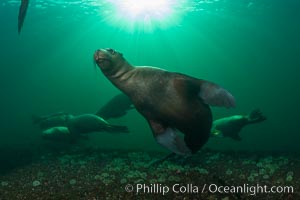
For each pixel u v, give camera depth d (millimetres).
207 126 3791
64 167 9578
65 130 12273
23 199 6410
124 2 31734
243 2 31891
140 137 23797
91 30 48625
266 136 23812
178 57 88188
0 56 61125
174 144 3748
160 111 3805
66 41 55906
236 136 12820
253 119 12703
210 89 3615
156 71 3924
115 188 6477
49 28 43531
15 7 31062
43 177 8477
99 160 10438
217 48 73438
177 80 3756
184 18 41312
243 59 87312
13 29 41906
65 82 97688
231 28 49562
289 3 32438
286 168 8328
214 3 32531
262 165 8719
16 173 9297
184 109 3701
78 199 5961
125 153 11797
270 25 46969
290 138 22609
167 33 54750
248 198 5770
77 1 30422
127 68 4031
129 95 4039
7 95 90812
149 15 38812
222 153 10875
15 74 82188
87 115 11781
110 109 12617
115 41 62656
